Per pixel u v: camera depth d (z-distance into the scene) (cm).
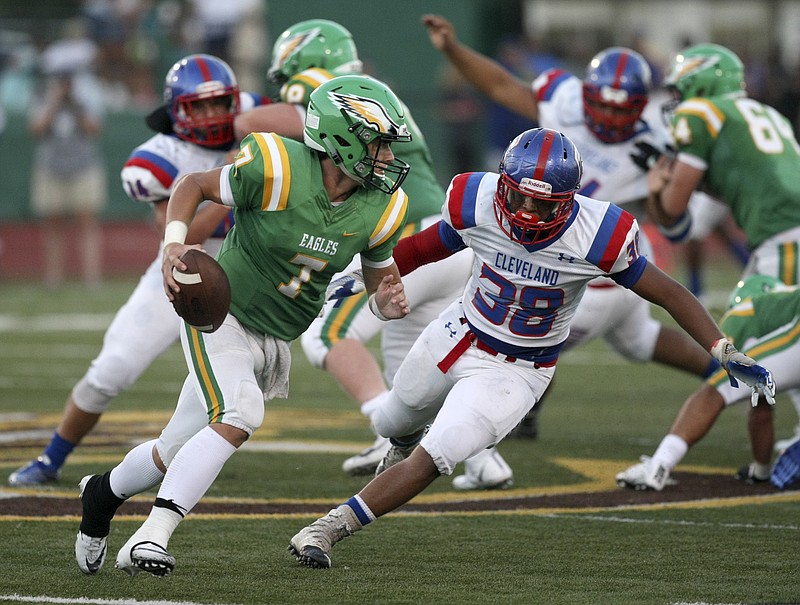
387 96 1477
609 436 2636
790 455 2072
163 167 2019
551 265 1505
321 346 2125
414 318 2088
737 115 2288
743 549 1642
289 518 1811
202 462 1430
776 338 1995
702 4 8775
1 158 6238
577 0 8631
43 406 2922
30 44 6488
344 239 1490
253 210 1479
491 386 1539
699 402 2036
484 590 1435
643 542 1681
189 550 1614
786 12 8925
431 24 2538
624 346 2453
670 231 2372
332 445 2455
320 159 1488
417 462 1520
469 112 6397
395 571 1520
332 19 6631
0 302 5162
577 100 2436
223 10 6650
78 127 5509
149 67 6738
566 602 1384
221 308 1432
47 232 6181
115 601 1370
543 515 1852
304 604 1366
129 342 2016
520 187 1452
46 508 1864
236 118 2033
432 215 2120
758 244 2302
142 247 6512
